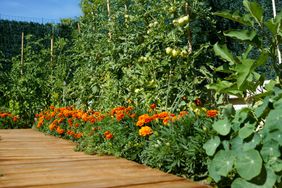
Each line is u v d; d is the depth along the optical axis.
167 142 3.22
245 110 1.99
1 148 4.77
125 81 5.73
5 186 2.63
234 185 1.90
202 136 2.95
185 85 4.88
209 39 5.18
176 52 4.97
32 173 3.10
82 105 7.12
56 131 6.41
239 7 4.82
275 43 2.31
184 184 2.64
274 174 1.83
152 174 3.01
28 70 10.13
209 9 5.05
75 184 2.69
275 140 1.84
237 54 4.86
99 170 3.22
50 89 9.60
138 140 3.81
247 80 2.23
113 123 4.23
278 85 2.09
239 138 1.97
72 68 9.41
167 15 5.41
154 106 4.39
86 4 7.58
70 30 11.88
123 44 6.10
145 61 5.42
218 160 1.99
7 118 9.13
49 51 10.30
